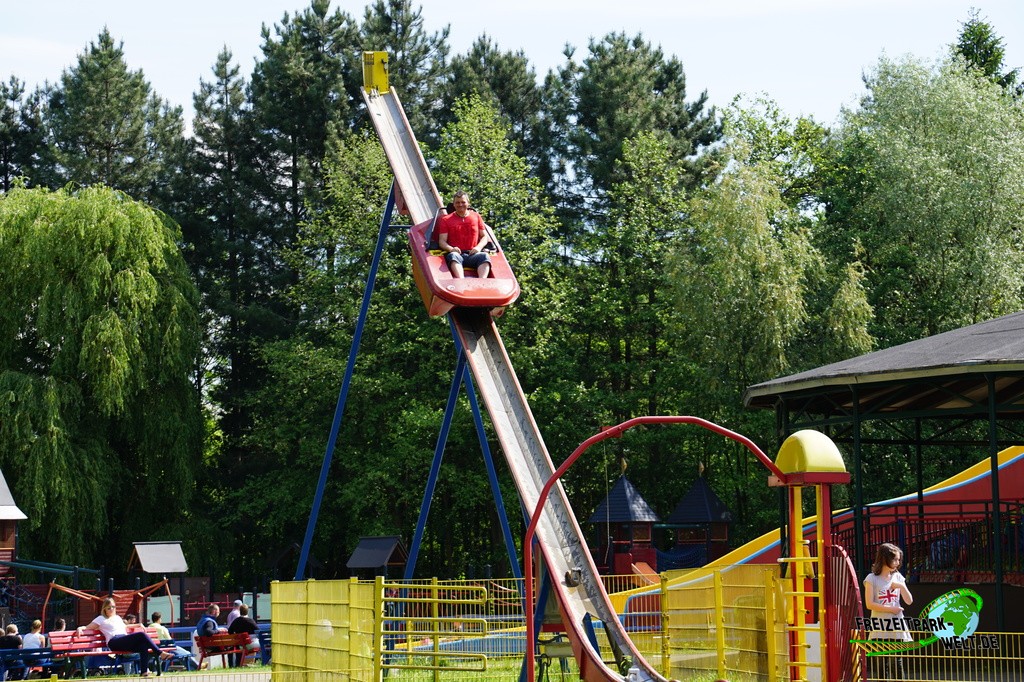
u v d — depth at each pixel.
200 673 22.95
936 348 22.34
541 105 63.69
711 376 43.50
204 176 60.75
